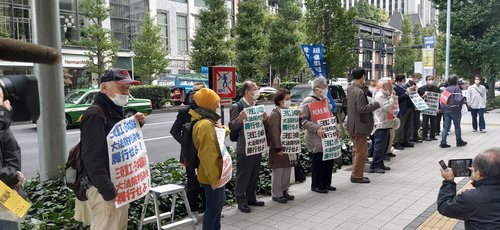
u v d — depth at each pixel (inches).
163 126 695.7
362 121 281.7
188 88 1173.1
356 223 207.2
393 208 229.9
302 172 301.0
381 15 3346.5
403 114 417.1
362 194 260.4
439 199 129.8
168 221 209.3
